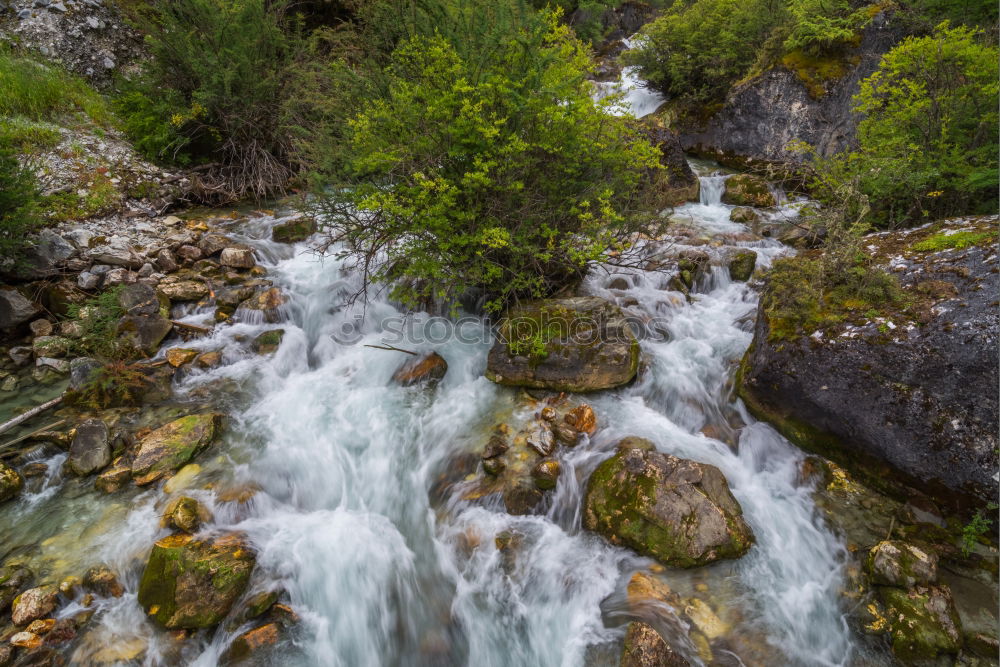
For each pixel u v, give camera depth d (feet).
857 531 10.76
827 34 27.73
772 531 10.90
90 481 12.03
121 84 27.86
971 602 9.28
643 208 17.54
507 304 17.40
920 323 11.68
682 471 10.93
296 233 22.98
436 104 13.37
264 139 28.22
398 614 10.01
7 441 12.77
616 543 10.69
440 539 11.24
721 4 34.24
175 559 9.67
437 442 13.41
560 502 11.60
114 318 16.43
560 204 15.93
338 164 16.26
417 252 14.70
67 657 8.65
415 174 13.15
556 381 14.49
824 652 8.82
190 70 26.14
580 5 47.29
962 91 16.83
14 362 15.62
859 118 27.35
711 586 9.83
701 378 15.02
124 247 20.07
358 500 12.23
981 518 10.23
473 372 15.92
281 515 11.71
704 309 18.12
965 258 12.77
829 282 13.91
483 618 9.89
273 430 13.91
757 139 30.86
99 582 9.66
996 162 16.05
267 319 18.10
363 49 25.62
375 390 15.47
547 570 10.34
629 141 17.79
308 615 9.76
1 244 16.15
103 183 23.22
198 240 22.00
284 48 28.50
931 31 26.32
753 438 13.24
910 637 8.68
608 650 9.02
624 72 42.52
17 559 10.13
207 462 12.68
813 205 22.98
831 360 12.18
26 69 25.36
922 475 10.85
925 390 11.02
